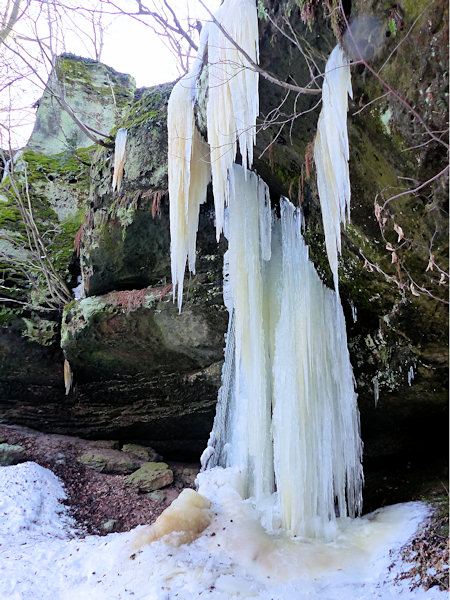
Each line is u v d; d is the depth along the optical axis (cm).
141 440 718
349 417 432
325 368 428
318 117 340
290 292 446
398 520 391
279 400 434
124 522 554
